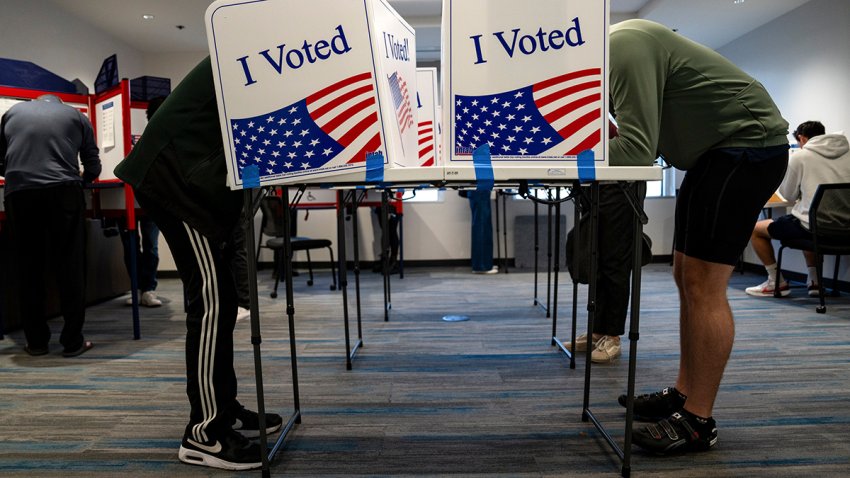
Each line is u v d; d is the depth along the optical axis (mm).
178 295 4359
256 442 1505
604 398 1867
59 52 4695
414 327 3045
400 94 1380
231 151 1207
